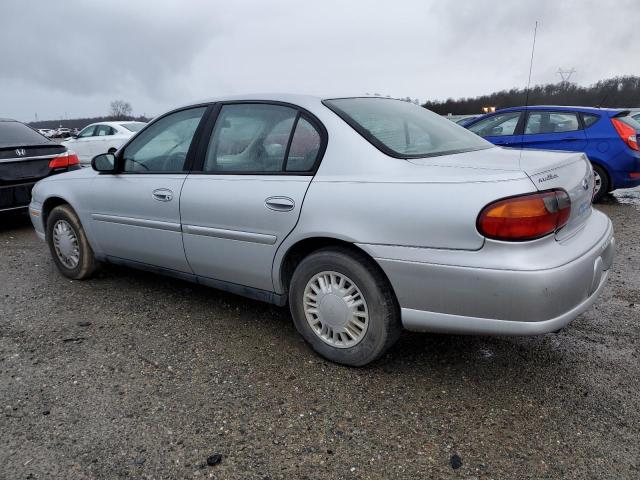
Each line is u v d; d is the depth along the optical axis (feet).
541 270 7.39
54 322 11.99
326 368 9.61
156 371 9.63
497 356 9.93
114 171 12.90
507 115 26.32
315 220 9.07
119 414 8.31
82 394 8.91
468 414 8.13
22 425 8.08
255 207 9.88
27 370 9.77
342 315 9.30
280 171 9.86
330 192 8.96
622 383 8.86
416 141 9.73
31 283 14.87
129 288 14.15
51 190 14.64
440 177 8.08
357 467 7.04
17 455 7.40
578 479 6.71
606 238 8.98
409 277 8.26
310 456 7.27
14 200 21.59
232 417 8.18
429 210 7.95
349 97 10.77
